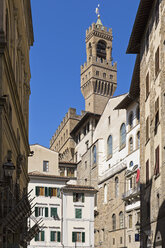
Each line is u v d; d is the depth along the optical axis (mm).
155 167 30922
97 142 79312
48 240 63938
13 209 19359
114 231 66250
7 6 24547
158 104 30656
